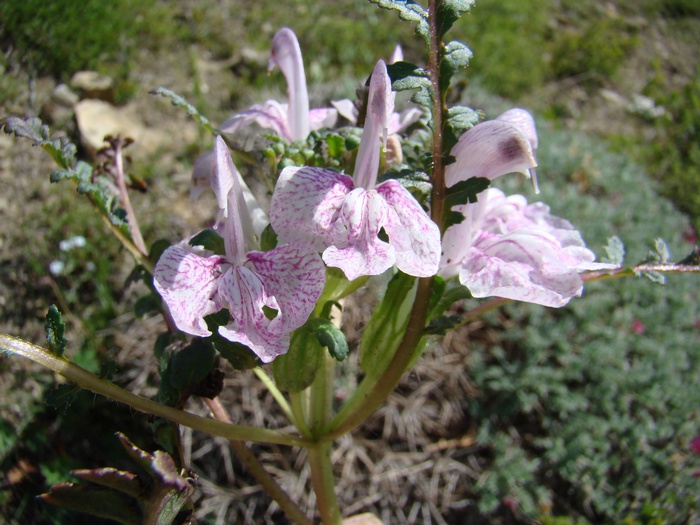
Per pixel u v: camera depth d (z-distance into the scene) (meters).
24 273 0.16
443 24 0.07
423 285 0.08
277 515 0.14
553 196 0.19
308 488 0.15
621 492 0.15
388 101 0.07
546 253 0.08
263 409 0.15
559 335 0.16
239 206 0.08
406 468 0.15
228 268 0.07
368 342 0.09
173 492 0.07
